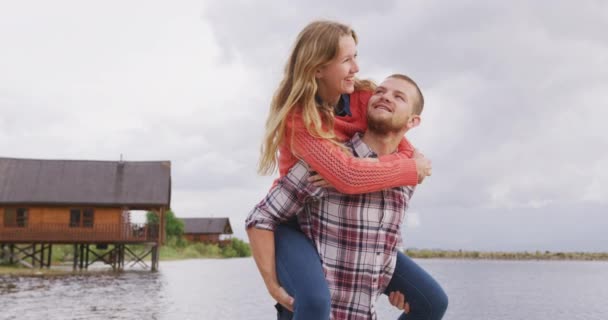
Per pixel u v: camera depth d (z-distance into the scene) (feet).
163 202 111.96
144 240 109.09
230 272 96.37
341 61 7.92
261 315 35.81
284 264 7.80
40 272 91.71
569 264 162.20
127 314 35.83
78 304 41.50
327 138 7.73
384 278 8.47
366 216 7.99
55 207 111.24
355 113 8.75
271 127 7.97
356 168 7.50
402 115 8.16
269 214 7.99
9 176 114.42
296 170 7.93
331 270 7.99
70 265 121.80
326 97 8.28
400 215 8.36
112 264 114.52
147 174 118.52
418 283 8.80
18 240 106.52
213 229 285.84
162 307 39.96
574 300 46.75
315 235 8.08
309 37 7.92
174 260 175.73
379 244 8.13
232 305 41.32
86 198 110.73
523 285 65.31
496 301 45.78
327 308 7.43
